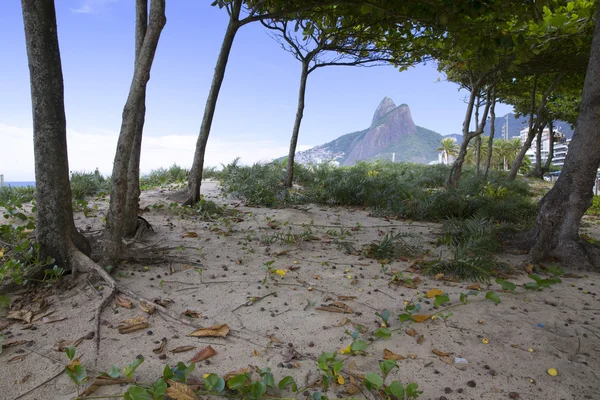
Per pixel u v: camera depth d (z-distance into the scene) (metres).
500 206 8.24
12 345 2.46
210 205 6.96
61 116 3.52
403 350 2.61
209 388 1.98
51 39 3.39
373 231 6.56
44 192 3.49
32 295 3.19
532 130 17.08
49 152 3.46
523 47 6.81
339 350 2.58
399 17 6.87
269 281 3.81
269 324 2.92
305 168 13.63
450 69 14.02
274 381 2.21
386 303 3.40
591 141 4.88
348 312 3.17
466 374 2.35
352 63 11.02
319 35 10.37
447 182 12.75
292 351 2.52
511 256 5.15
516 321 3.08
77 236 3.71
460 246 4.93
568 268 4.76
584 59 12.45
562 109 22.59
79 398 1.95
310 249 5.11
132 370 2.02
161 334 2.70
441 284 3.95
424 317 3.01
